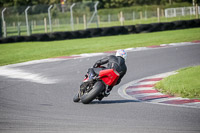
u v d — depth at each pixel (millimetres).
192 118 22984
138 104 28297
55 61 59469
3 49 84562
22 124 21719
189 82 35656
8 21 136500
